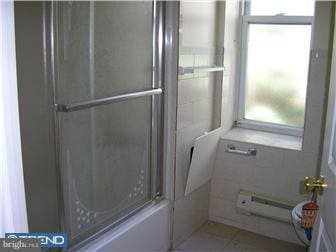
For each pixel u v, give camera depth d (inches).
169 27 86.5
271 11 109.1
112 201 78.0
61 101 62.2
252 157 105.2
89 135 69.4
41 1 57.2
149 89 83.3
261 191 105.9
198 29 94.3
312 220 56.8
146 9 80.7
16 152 49.9
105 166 74.6
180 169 94.3
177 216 97.3
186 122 94.2
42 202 63.1
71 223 67.6
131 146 81.7
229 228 110.5
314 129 96.0
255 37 111.8
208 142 99.7
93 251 69.9
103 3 68.9
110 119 74.2
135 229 81.3
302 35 105.0
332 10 90.1
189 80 93.0
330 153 48.7
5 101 48.0
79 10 63.9
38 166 61.7
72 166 66.3
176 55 87.0
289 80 109.3
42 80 59.4
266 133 113.2
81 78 65.9
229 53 109.0
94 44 67.9
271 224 105.7
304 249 100.2
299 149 99.5
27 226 55.7
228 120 114.8
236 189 109.4
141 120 83.9
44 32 58.2
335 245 42.1
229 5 104.7
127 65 77.0
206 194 111.7
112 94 73.5
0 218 49.1
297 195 101.0
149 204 90.4
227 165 109.3
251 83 115.0
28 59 57.1
